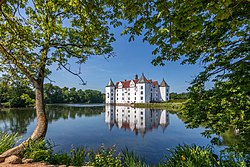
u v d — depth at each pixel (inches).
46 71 258.8
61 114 1332.4
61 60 245.6
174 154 226.1
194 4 84.7
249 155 156.3
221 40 172.1
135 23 116.4
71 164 216.7
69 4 144.7
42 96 254.8
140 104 2418.8
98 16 158.9
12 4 157.5
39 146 227.1
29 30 193.0
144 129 701.9
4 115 1105.4
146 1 106.3
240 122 154.9
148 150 410.6
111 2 131.0
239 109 150.9
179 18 90.5
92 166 210.5
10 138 260.8
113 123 874.8
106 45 232.7
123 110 1815.9
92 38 192.2
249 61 159.6
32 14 198.4
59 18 202.7
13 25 166.2
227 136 307.1
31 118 959.0
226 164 165.2
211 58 196.7
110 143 479.8
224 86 167.9
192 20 86.4
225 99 159.3
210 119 171.0
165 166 216.8
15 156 198.5
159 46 133.6
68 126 764.6
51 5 165.2
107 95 3260.3
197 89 197.8
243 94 148.3
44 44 213.8
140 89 2726.4
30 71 238.7
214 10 78.0
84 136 564.1
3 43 185.6
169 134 598.9
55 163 211.6
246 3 114.0
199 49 191.9
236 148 158.2
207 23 146.7
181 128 717.3
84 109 1956.2
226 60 183.9
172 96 3346.5
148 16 112.8
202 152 197.2
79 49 249.1
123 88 3043.8
